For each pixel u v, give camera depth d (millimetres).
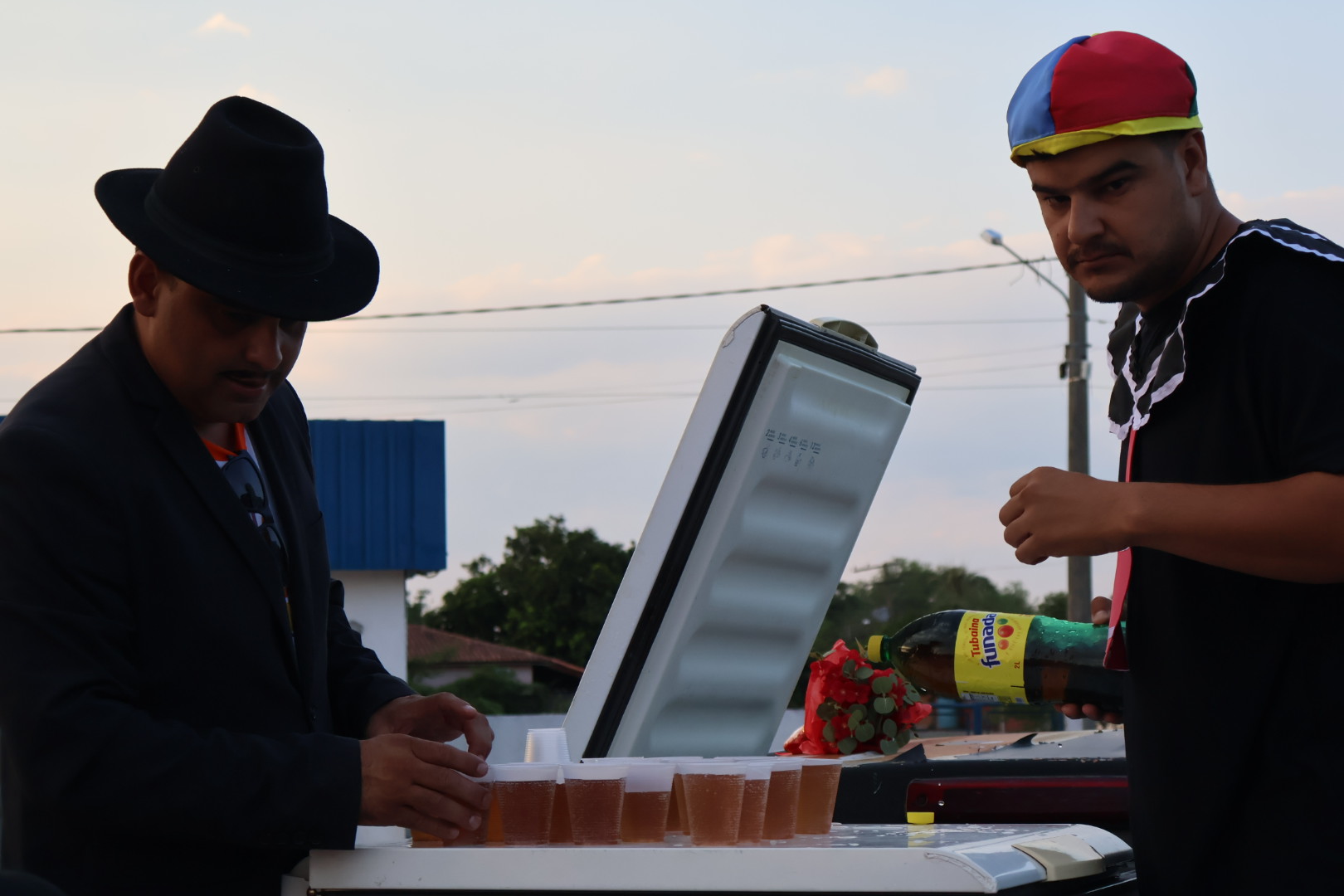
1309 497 1583
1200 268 1819
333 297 1973
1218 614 1747
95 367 1945
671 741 2668
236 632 1919
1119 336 2047
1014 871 1640
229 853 1883
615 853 1678
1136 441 1886
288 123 2057
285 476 2203
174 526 1887
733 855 1634
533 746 2133
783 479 2664
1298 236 1703
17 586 1758
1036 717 22609
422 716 2184
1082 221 1778
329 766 1773
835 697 3137
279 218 1924
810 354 2609
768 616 2838
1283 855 1685
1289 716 1698
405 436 27438
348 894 1773
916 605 36750
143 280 1956
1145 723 1830
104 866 1830
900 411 3006
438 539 27297
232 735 1794
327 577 2213
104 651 1781
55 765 1695
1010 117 1857
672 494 2510
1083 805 2574
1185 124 1747
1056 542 1729
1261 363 1689
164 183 1938
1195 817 1752
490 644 49531
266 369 1958
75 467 1804
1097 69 1733
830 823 1975
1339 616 1690
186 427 1954
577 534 57969
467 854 1729
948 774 2771
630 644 2492
